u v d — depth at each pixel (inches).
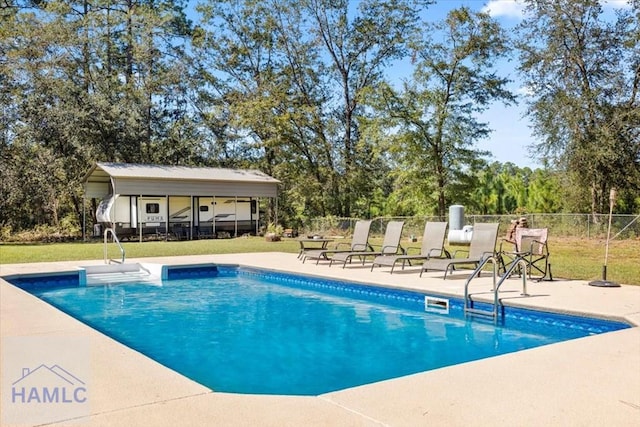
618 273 398.6
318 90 1200.8
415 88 1004.6
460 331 262.4
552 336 249.9
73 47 1066.1
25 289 406.9
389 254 454.9
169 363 211.6
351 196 1180.5
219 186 967.6
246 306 338.0
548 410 122.9
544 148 886.4
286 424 113.9
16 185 875.4
